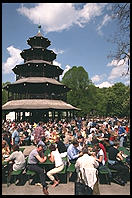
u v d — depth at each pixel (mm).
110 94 62781
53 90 35938
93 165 6453
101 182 7801
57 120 34438
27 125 22109
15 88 35344
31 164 7195
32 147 16344
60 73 39562
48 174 7387
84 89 63438
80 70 64312
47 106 30234
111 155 7785
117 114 54875
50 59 39875
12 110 30438
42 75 35375
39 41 40562
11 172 7547
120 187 7230
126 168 7633
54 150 7676
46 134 16359
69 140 12469
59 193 6691
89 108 60656
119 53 16359
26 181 8047
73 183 7762
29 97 32812
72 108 34438
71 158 8273
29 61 36719
